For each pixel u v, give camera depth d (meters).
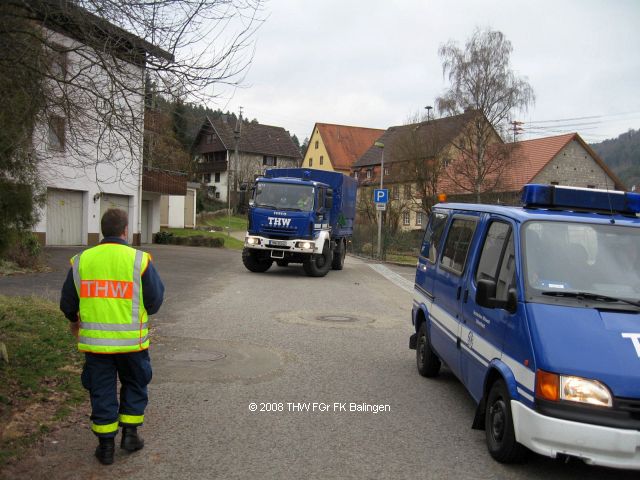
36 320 8.17
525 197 5.62
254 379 6.70
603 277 4.71
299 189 18.44
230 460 4.49
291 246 18.16
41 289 11.70
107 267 4.33
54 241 22.78
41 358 6.61
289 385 6.54
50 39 5.75
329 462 4.52
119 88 5.76
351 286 17.11
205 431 5.09
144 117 6.40
